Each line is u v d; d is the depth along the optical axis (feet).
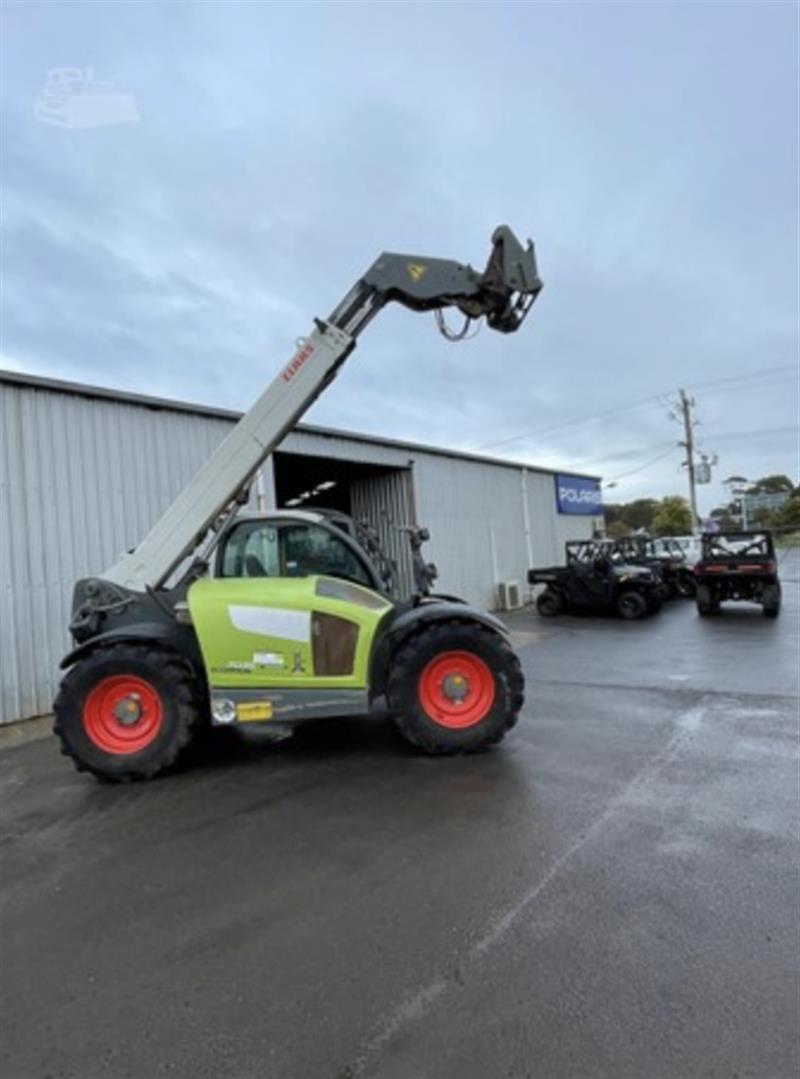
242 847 11.14
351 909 8.98
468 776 13.97
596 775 13.67
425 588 18.11
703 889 9.01
